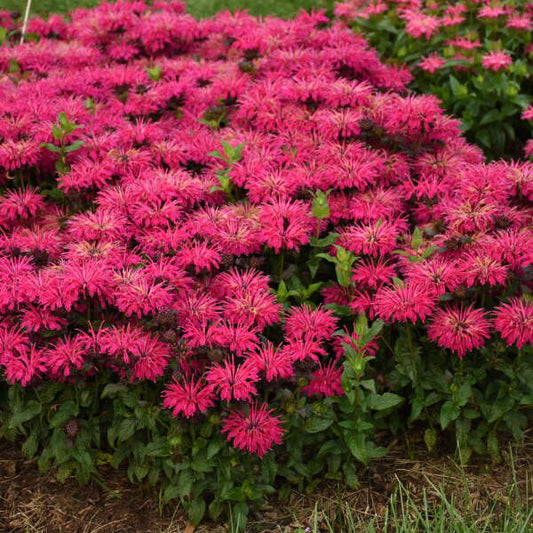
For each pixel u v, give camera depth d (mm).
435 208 1215
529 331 1104
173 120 1425
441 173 1269
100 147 1288
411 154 1284
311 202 1236
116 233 1176
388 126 1280
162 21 1571
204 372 1099
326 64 1419
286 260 1229
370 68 1443
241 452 1110
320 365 1139
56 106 1347
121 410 1127
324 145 1265
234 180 1245
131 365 1083
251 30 1512
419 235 1160
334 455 1158
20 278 1125
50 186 1336
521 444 1197
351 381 1118
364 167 1229
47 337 1130
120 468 1189
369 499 1157
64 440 1141
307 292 1182
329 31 1501
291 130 1311
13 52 1540
